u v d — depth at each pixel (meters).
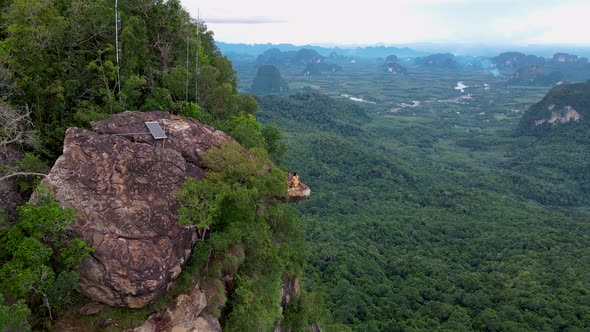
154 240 16.20
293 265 29.45
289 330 27.97
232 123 30.58
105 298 15.56
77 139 17.88
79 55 24.23
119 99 24.31
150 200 17.31
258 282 23.17
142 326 16.03
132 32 25.78
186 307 17.27
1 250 14.98
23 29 20.17
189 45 32.41
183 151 20.73
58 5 24.44
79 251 14.80
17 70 20.11
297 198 29.16
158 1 31.23
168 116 22.80
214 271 19.42
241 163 20.12
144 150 18.70
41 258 14.43
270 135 39.34
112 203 16.45
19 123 19.48
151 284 15.39
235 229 18.83
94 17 23.77
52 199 15.70
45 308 15.07
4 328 13.00
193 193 17.69
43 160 20.55
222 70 37.19
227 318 19.89
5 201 17.41
